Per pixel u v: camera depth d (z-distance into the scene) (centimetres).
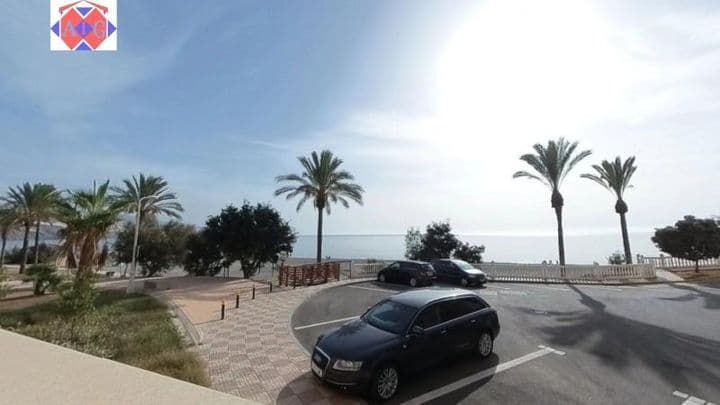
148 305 1492
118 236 2955
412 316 751
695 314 1332
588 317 1288
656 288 2008
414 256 3338
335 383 652
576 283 2259
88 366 160
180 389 146
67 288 1089
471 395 675
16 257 4112
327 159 2798
